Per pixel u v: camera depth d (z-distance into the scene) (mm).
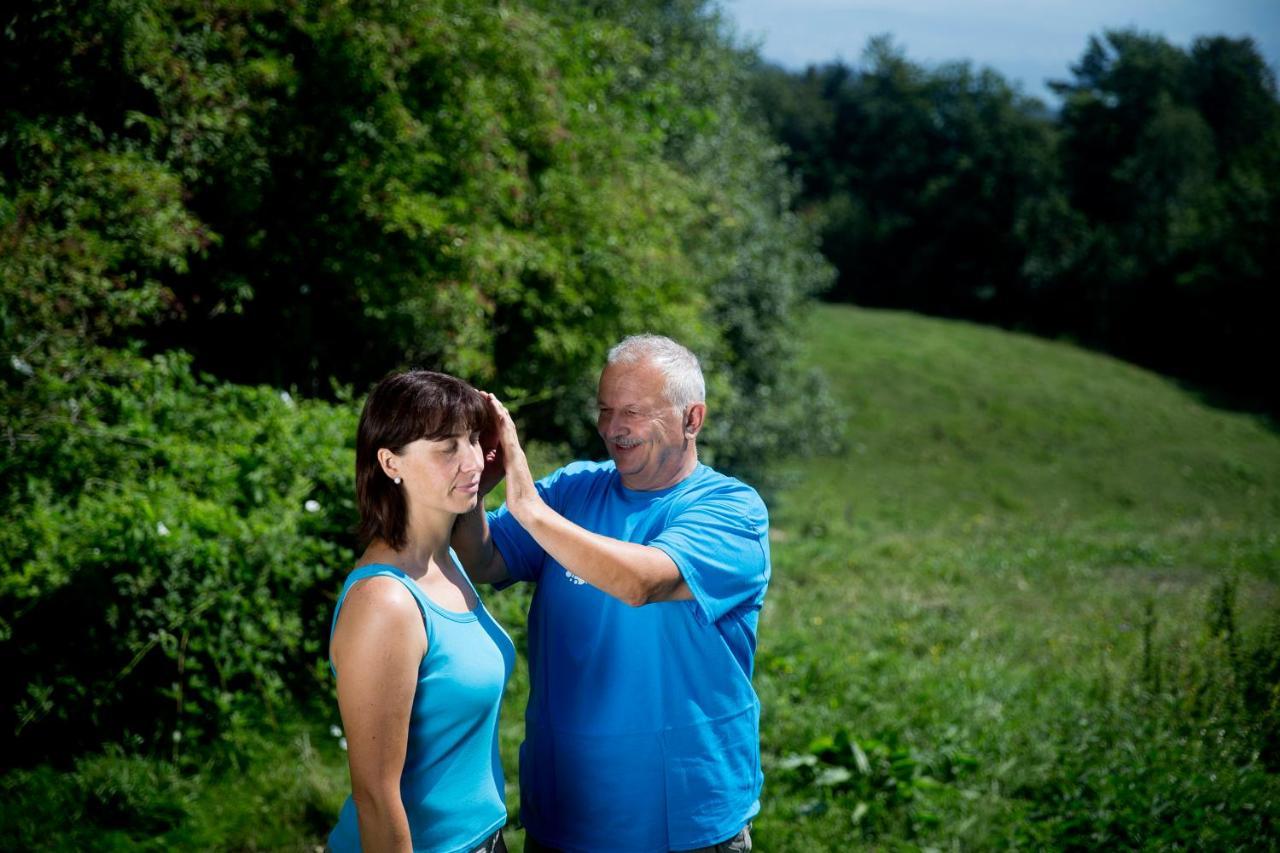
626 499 2582
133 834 3777
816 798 4367
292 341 7574
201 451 5219
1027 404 31844
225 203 6828
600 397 2549
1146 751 4594
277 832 3893
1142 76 59812
